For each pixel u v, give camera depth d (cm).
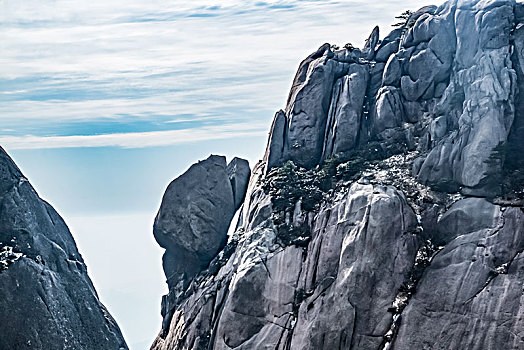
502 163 13162
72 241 15175
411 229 12975
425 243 12962
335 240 13200
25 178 14850
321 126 14775
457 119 13775
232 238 14500
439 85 14312
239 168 15638
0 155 14612
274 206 14012
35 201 14775
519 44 13762
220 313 13662
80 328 14238
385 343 12581
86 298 14538
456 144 13462
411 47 14625
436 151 13575
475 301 12331
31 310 13838
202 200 15138
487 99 13462
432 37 14388
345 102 14650
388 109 14450
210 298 13975
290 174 14362
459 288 12450
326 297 12962
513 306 12156
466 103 13600
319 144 14750
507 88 13500
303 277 13300
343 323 12750
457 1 14325
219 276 14125
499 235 12644
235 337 13312
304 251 13450
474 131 13388
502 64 13638
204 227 15100
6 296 13775
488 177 13100
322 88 14812
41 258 14312
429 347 12338
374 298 12738
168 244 15375
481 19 13900
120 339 14762
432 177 13488
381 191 13225
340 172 14050
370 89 14875
